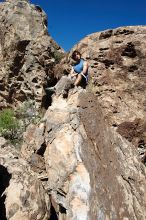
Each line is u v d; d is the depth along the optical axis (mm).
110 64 15094
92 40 16641
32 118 17969
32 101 18797
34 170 11133
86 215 7609
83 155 8711
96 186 8148
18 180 10266
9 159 11398
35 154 11250
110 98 14258
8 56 19500
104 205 7848
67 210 7980
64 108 10062
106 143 9414
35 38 19578
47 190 10508
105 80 14695
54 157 9156
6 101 19500
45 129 10969
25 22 19766
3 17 20094
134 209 8062
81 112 9719
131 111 13961
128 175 8875
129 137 13469
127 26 15922
